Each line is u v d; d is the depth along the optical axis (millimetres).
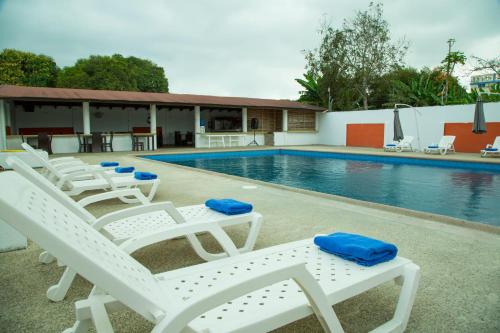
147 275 1497
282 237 3408
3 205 898
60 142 15852
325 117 23312
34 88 16562
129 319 1893
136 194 3279
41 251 3012
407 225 3820
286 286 1628
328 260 1904
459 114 16312
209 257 2645
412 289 1778
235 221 2711
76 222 1383
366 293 2225
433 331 1791
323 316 1358
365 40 26656
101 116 21812
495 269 2594
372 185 9016
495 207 6504
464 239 3305
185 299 1440
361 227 3732
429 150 15797
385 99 29562
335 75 26969
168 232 2096
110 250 1378
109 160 11875
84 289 2275
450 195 7641
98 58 37781
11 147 14602
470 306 2049
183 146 21828
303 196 5559
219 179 7445
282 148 19203
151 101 17203
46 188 2441
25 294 2201
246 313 1372
